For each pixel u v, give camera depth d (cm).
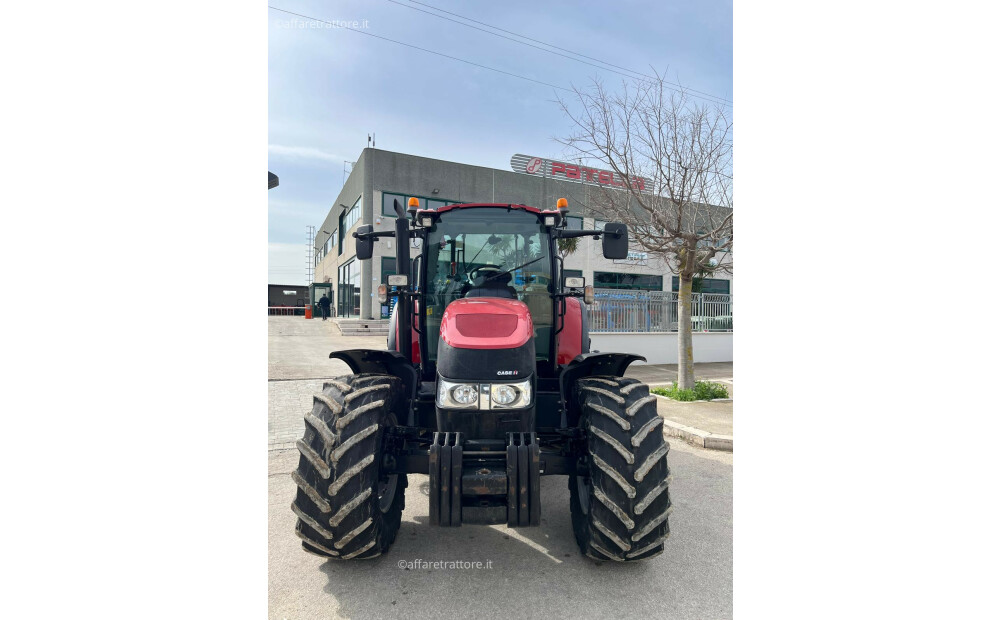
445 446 257
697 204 731
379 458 268
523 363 275
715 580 278
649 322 1245
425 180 1977
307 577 276
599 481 263
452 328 286
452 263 362
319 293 2653
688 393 757
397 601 256
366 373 327
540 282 357
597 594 264
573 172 2075
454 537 326
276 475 441
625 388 281
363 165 1886
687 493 406
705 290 1975
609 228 353
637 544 260
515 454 253
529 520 252
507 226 362
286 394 767
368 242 361
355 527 253
